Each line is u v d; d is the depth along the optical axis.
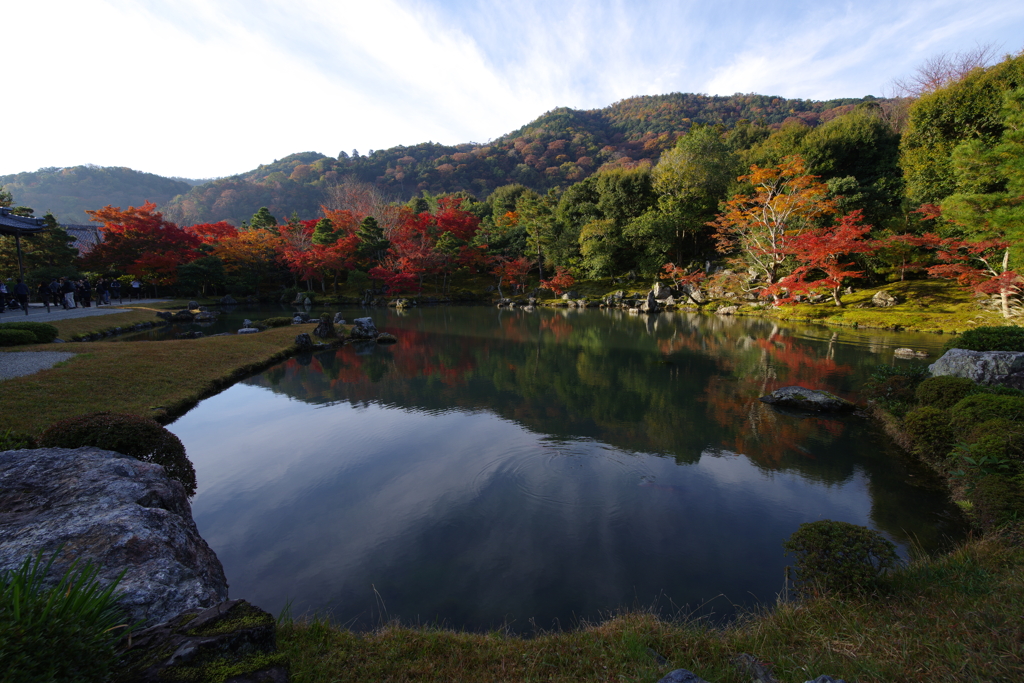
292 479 8.91
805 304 33.09
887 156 39.78
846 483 8.44
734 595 5.47
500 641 4.00
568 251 53.53
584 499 7.98
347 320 36.38
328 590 5.68
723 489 8.29
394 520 7.38
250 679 2.42
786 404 13.16
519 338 26.88
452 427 11.86
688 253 51.03
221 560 6.33
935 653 3.16
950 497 7.82
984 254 24.95
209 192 133.00
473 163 148.00
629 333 28.14
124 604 3.15
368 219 55.31
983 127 29.28
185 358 16.84
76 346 17.00
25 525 3.85
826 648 3.51
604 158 136.38
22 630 2.06
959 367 11.36
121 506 4.23
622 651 3.72
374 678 3.23
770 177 35.06
